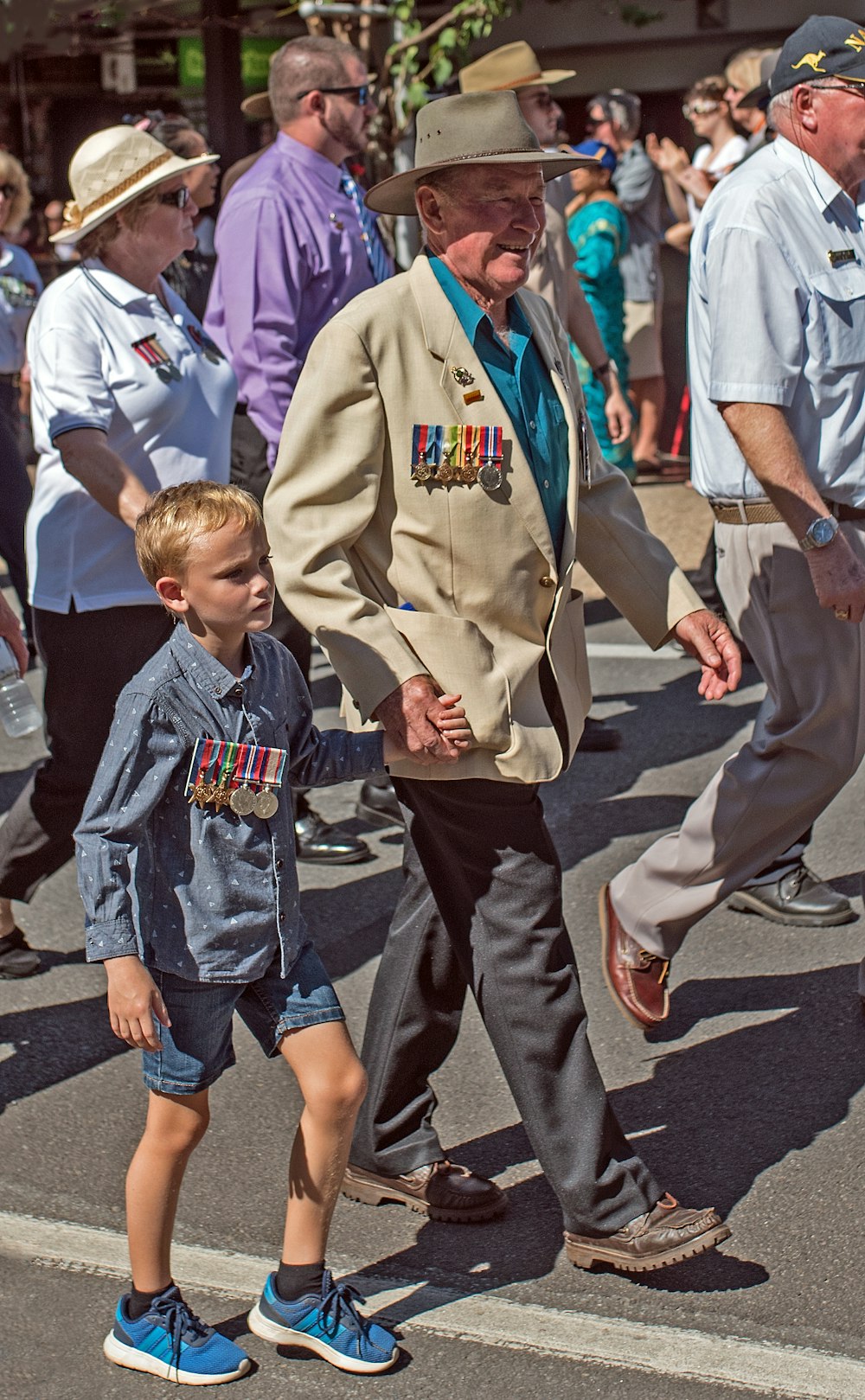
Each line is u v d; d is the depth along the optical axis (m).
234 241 5.93
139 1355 3.22
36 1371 3.25
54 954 5.31
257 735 3.11
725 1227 3.37
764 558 4.31
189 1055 3.15
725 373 4.11
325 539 3.28
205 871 3.10
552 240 7.44
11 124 13.70
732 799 4.36
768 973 4.91
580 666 3.61
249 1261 3.60
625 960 4.50
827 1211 3.70
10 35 11.83
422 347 3.32
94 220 4.63
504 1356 3.24
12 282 8.72
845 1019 4.59
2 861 4.95
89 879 3.00
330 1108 3.15
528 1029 3.35
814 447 4.25
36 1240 3.71
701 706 7.61
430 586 3.36
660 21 16.33
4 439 8.18
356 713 3.37
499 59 7.22
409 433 3.32
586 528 3.71
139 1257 3.22
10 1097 4.39
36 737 7.60
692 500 11.48
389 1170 3.77
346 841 5.98
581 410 3.62
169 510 3.02
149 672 3.05
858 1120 4.08
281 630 5.90
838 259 4.14
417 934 3.64
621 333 10.62
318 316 6.03
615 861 5.83
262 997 3.21
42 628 4.77
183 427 4.81
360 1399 3.14
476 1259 3.59
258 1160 4.02
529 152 3.24
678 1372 3.17
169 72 13.55
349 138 6.08
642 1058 4.46
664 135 16.80
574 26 16.72
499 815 3.36
